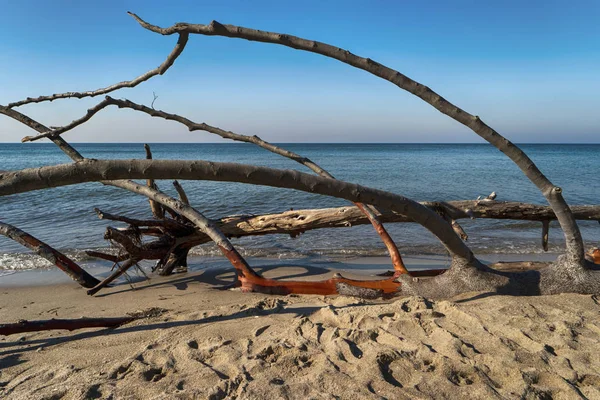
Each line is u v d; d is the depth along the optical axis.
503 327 3.18
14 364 2.95
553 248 8.11
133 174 2.61
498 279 4.20
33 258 7.32
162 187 18.12
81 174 2.55
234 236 6.02
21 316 4.42
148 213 12.04
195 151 82.00
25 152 65.81
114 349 3.12
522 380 2.42
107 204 13.56
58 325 3.45
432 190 18.00
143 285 5.71
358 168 33.25
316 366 2.65
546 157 54.97
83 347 3.20
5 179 2.49
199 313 3.86
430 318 3.40
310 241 8.70
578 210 5.57
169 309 4.33
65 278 6.11
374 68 3.31
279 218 5.68
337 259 7.30
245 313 3.79
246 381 2.46
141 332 3.44
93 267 6.81
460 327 3.21
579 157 54.94
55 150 75.62
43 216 11.51
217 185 18.78
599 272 4.23
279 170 2.91
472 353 2.77
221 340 3.14
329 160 47.91
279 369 2.62
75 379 2.61
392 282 4.38
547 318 3.40
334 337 3.06
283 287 4.55
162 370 2.71
